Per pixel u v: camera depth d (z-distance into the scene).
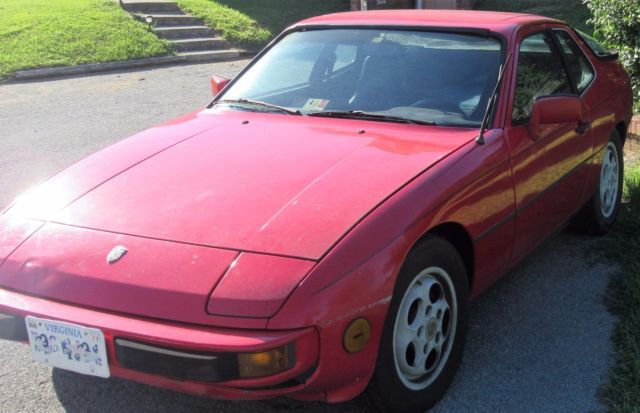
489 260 3.26
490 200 3.16
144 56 13.46
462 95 3.56
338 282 2.40
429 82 3.67
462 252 3.19
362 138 3.31
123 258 2.54
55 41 13.25
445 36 3.88
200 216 2.69
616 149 4.93
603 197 4.80
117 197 2.93
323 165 3.01
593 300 3.95
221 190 2.87
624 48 7.17
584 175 4.26
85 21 14.45
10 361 3.41
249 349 2.25
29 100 10.22
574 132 4.04
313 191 2.78
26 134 8.20
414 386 2.86
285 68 4.14
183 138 3.53
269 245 2.49
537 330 3.63
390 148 3.16
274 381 2.31
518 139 3.45
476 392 3.09
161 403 3.05
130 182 3.05
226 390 2.36
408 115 3.53
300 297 2.33
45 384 3.21
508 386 3.13
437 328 2.94
